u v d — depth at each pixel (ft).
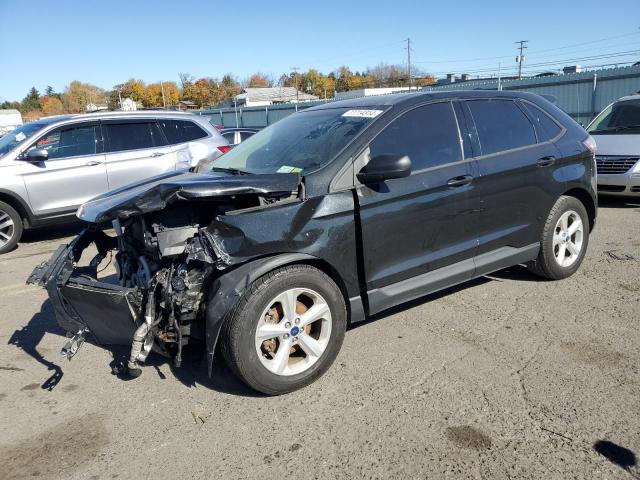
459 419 10.19
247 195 11.68
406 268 12.93
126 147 27.86
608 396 10.65
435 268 13.57
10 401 11.75
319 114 14.87
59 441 10.25
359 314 12.44
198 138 29.94
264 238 10.82
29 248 26.37
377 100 14.19
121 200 11.89
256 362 10.78
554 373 11.61
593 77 69.56
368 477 8.82
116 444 10.08
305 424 10.32
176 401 11.40
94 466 9.50
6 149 26.11
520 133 15.38
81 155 26.78
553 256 16.34
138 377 12.50
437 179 13.16
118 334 11.99
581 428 9.72
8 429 10.70
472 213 13.94
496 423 10.01
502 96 15.42
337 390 11.43
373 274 12.41
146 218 11.96
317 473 8.99
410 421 10.21
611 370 11.62
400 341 13.47
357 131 12.66
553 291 16.24
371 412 10.57
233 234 10.64
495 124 14.88
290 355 11.88
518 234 15.24
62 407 11.43
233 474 9.09
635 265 18.34
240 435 10.11
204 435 10.18
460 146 13.92
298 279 11.09
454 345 13.14
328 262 11.65
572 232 16.79
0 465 9.64
